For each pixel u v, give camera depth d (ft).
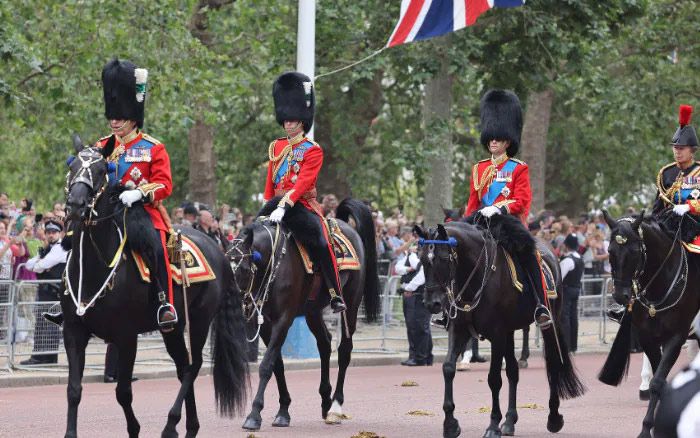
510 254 96.58
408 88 231.71
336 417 106.32
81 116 202.90
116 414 110.42
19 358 146.20
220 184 310.86
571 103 292.81
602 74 233.96
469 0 166.71
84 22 198.39
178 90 203.72
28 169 286.46
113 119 85.35
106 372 137.49
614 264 93.20
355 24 209.97
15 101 180.96
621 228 93.09
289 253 101.55
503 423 100.58
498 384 95.55
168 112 204.33
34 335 141.79
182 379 88.28
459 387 137.49
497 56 208.23
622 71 278.87
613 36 216.13
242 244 97.55
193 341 89.10
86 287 79.77
